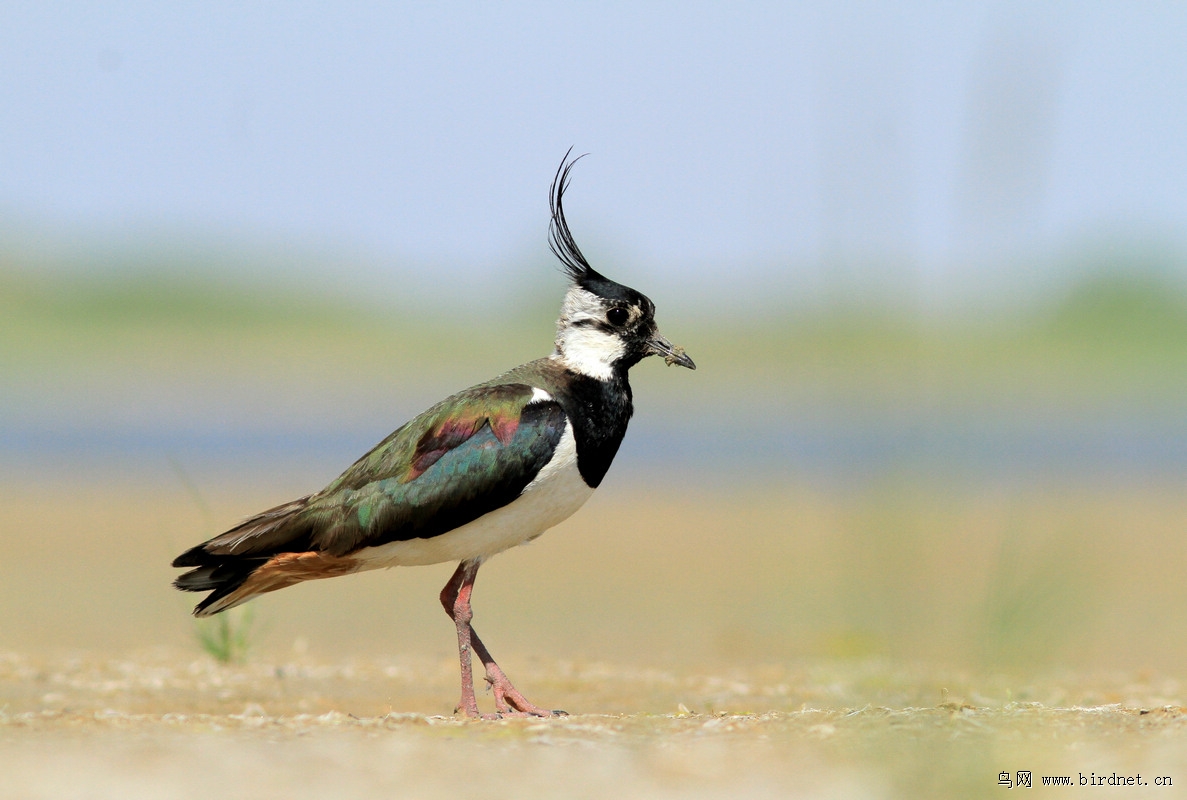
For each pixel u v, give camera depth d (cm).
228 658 1509
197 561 1139
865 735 888
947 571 1997
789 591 2066
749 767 833
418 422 1156
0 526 2838
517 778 805
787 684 1395
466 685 1115
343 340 9525
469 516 1123
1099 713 980
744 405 5409
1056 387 5878
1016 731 905
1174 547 2473
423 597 2173
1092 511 2802
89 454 4112
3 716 1019
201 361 8150
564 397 1179
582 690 1369
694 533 2775
